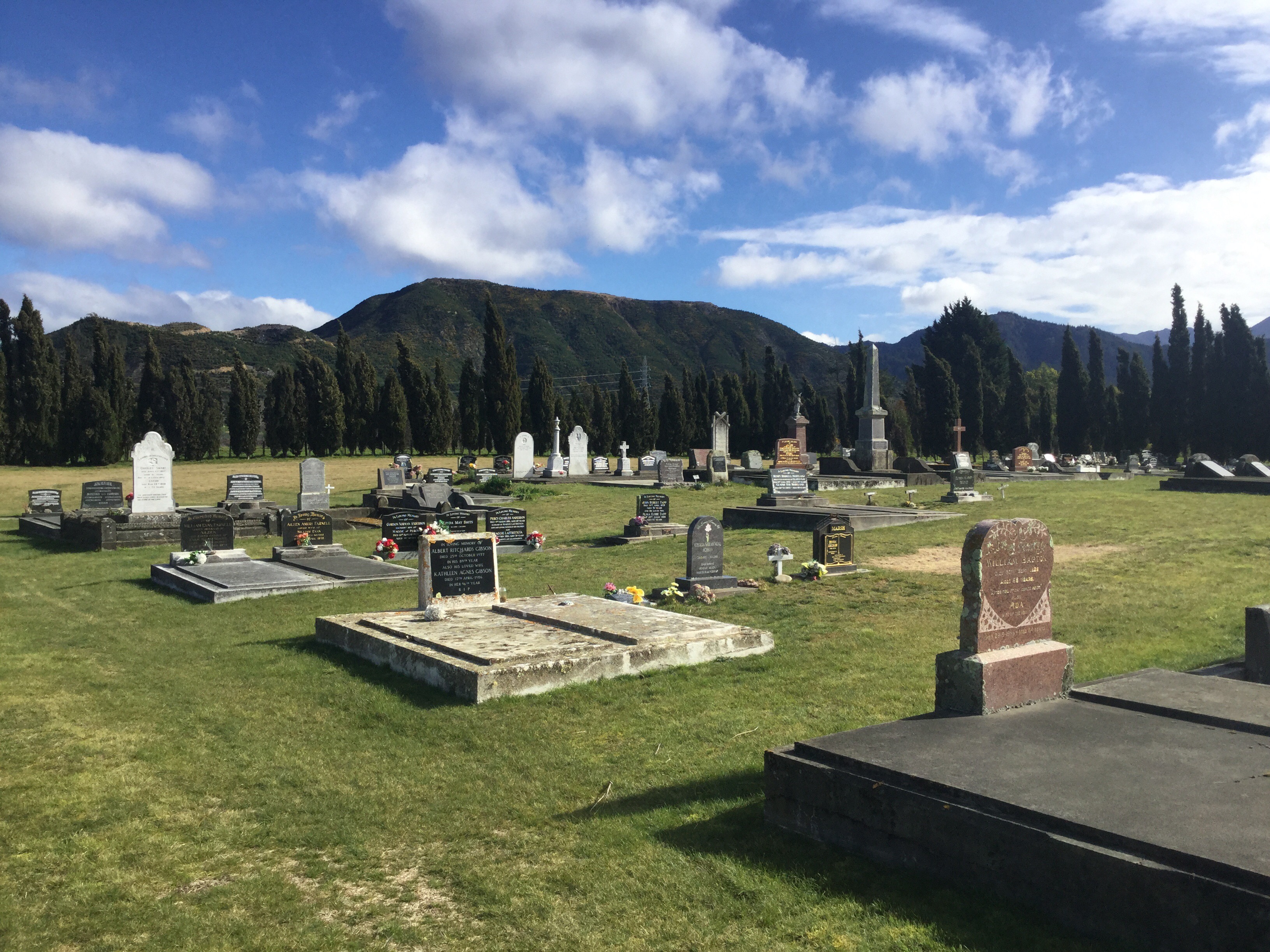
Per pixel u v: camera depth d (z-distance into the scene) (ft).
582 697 27.58
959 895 14.53
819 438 234.99
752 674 30.09
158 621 42.37
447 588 38.47
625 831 18.08
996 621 20.33
